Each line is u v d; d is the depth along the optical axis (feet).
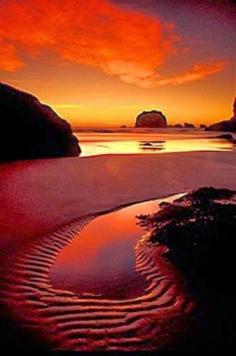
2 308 9.16
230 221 14.03
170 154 52.60
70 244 14.08
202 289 10.35
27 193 23.29
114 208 19.88
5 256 12.47
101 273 11.54
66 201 21.27
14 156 45.70
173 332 8.39
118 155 50.65
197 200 19.80
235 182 29.01
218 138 112.88
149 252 13.23
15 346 7.77
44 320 8.75
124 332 8.39
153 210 19.66
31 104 50.55
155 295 10.12
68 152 52.75
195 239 13.08
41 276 11.12
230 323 8.71
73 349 7.75
